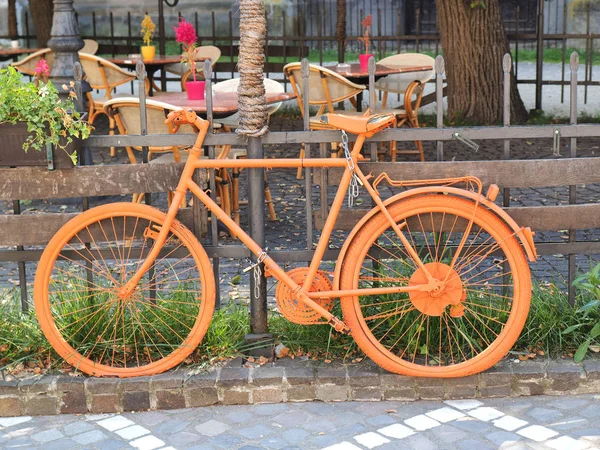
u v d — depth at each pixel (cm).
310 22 1922
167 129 563
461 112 1098
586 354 397
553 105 1266
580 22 1909
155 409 382
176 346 393
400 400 385
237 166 383
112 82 870
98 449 348
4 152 385
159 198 753
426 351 390
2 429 367
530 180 396
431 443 346
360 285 409
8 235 401
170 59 941
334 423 364
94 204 723
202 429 362
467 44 1084
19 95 375
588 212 401
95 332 397
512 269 382
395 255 400
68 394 379
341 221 400
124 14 2019
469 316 400
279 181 811
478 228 392
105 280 430
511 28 1942
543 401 380
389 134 393
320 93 745
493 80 1090
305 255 399
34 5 1301
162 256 401
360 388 383
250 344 400
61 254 399
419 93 834
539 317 405
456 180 390
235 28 1995
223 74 1544
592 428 355
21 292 416
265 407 380
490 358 381
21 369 391
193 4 2008
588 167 397
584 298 419
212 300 388
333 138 390
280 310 388
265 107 387
